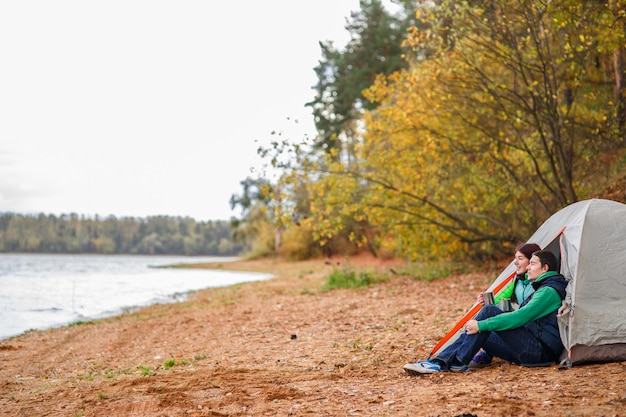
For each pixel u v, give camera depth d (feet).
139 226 542.16
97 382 23.67
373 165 54.70
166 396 18.48
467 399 15.78
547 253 20.17
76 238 524.11
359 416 15.33
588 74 51.24
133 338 38.47
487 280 49.26
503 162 50.67
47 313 57.31
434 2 46.29
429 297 43.88
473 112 49.11
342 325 34.86
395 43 126.31
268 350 28.89
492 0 42.78
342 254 143.43
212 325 41.16
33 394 22.48
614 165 48.11
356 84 128.26
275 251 199.41
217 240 538.47
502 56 43.68
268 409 16.65
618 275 19.24
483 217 52.16
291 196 50.80
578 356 18.57
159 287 93.97
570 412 13.74
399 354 24.89
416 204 53.93
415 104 50.19
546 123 45.32
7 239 506.07
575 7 38.19
